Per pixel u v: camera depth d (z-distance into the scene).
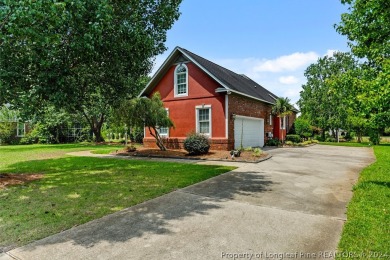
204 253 3.27
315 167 9.95
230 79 17.94
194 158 12.66
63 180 7.76
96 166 10.56
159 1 8.76
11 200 5.65
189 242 3.58
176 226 4.16
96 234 3.88
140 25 7.79
